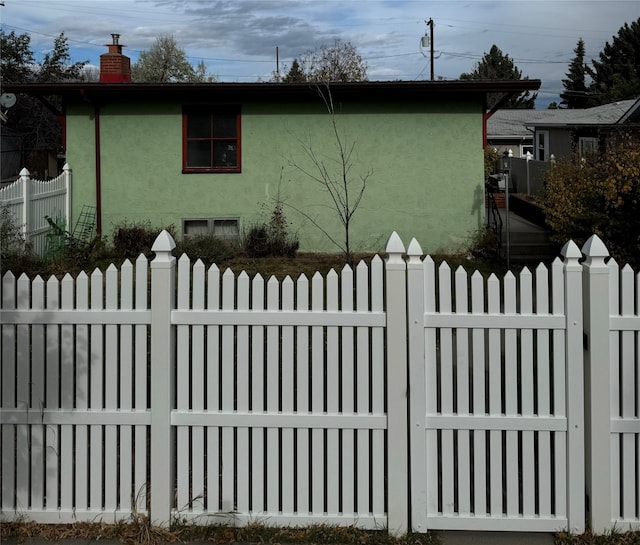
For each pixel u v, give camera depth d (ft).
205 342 13.82
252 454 12.94
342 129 48.78
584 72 219.20
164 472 12.82
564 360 12.68
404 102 48.37
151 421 12.85
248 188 49.39
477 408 12.73
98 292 12.99
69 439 13.07
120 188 49.60
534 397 13.00
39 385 12.99
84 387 13.02
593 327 12.44
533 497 12.75
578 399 12.59
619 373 12.64
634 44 189.98
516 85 45.93
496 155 85.56
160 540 12.54
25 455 13.06
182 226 49.60
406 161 48.73
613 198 33.88
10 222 37.65
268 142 49.11
